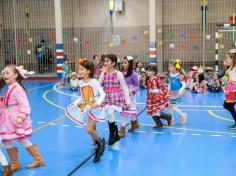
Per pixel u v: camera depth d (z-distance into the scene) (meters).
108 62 5.13
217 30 14.26
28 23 17.64
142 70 13.03
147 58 16.66
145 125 6.76
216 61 14.20
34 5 17.53
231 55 6.33
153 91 6.43
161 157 4.76
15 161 4.33
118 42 17.03
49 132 6.27
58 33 15.89
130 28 16.88
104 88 5.20
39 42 17.55
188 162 4.53
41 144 5.49
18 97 4.12
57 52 16.03
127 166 4.43
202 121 7.06
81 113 4.61
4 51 17.75
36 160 4.44
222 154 4.84
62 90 12.50
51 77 16.44
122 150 5.12
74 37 17.47
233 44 14.02
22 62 17.69
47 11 17.42
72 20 17.38
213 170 4.22
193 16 15.98
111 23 16.94
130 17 16.86
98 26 17.19
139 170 4.27
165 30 16.39
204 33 14.74
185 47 16.19
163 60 16.47
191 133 6.08
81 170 4.30
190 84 12.00
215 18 15.75
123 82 5.16
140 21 16.77
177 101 6.77
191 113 7.94
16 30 17.70
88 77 4.65
